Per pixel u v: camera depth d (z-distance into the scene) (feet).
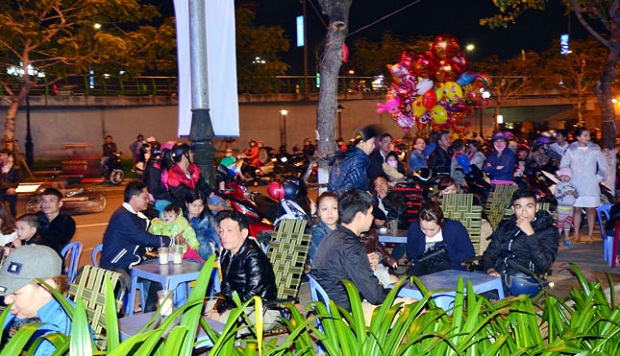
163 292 16.39
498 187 32.83
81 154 85.76
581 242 37.42
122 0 84.74
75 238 44.01
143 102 115.44
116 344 9.27
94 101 110.42
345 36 33.22
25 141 105.29
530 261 20.72
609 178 45.75
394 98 54.08
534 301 14.16
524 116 183.21
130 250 23.30
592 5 47.44
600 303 13.20
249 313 17.38
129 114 115.14
